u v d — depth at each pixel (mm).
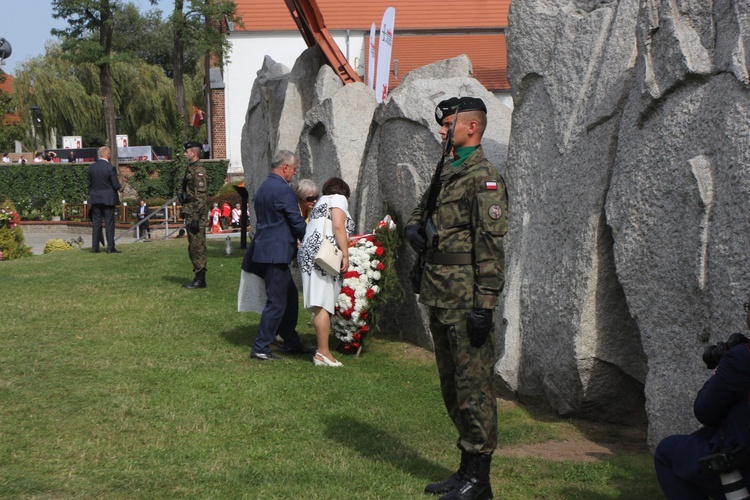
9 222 20016
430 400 6723
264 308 8109
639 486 4875
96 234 16750
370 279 8094
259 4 41031
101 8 39812
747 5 4828
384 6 40031
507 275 6922
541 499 4738
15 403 6363
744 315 4621
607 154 5922
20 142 58719
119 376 7199
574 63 6445
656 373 5344
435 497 4738
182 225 28641
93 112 53938
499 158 7824
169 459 5281
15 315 9891
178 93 45156
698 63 5098
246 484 4871
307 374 7434
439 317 4656
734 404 3729
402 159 8719
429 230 4719
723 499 3766
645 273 5414
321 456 5422
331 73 11984
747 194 4648
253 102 15805
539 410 6602
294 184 11891
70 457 5285
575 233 6094
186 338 8781
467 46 37500
